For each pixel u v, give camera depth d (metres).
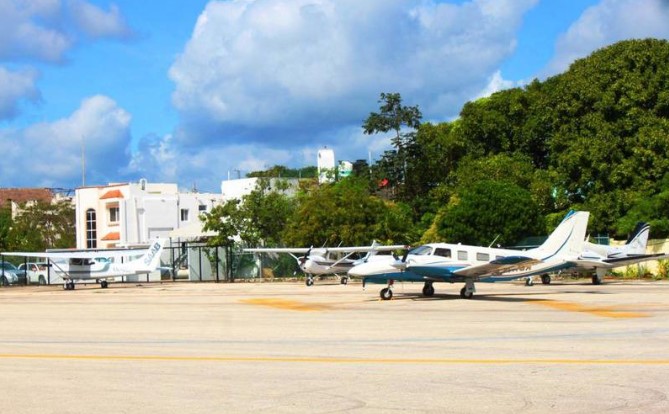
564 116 51.59
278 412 9.05
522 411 8.95
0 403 9.86
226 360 13.51
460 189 53.41
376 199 54.16
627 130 48.06
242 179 81.62
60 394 10.45
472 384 10.77
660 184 46.16
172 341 16.73
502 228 47.12
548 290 34.28
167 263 63.88
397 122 64.94
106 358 14.05
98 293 41.28
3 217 78.19
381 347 15.11
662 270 45.25
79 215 77.25
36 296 39.12
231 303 29.09
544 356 13.50
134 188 74.94
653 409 9.02
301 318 21.97
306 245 52.25
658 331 17.22
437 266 29.47
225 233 56.69
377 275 29.53
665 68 48.25
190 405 9.53
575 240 32.88
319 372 12.02
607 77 49.50
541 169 56.09
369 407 9.28
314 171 95.75
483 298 29.52
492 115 59.03
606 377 11.23
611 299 27.66
